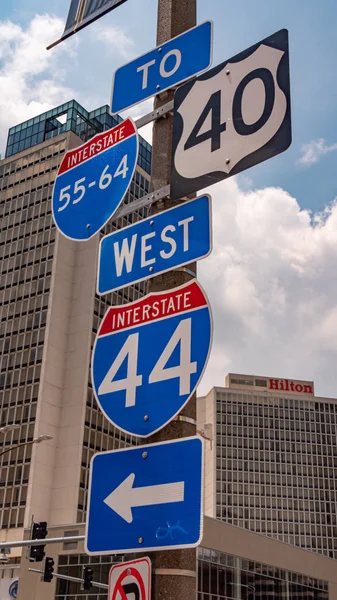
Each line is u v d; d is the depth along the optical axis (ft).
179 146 19.49
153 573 14.47
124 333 17.87
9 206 348.59
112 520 15.48
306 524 429.38
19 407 288.30
